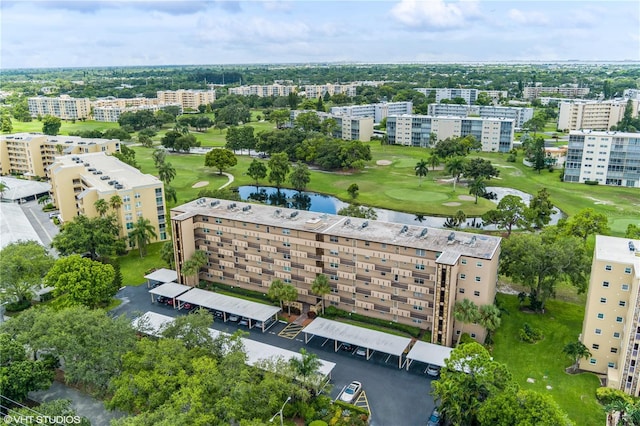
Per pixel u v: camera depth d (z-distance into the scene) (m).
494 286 109.00
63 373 94.12
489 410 70.12
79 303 109.19
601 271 89.69
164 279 129.62
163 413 67.88
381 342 98.19
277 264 122.75
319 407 82.81
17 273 116.81
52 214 190.50
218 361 85.50
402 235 112.50
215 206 136.38
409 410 84.25
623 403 75.19
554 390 88.81
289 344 104.50
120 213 155.50
